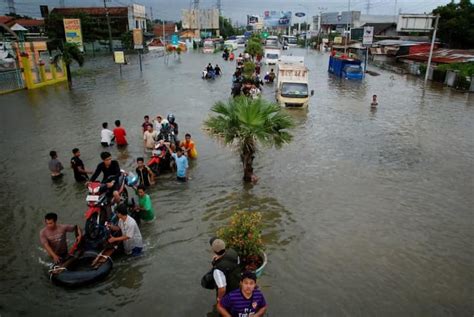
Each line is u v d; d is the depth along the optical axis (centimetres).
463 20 5188
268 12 13475
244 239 701
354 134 1784
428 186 1191
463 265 789
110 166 930
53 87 3047
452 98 2808
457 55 4238
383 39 7369
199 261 787
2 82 2705
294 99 2333
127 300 673
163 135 1421
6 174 1239
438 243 870
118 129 1510
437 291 708
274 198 1086
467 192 1149
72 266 736
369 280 736
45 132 1731
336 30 10131
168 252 817
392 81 3734
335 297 686
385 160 1427
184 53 7319
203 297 682
